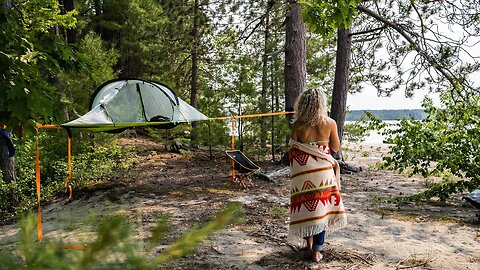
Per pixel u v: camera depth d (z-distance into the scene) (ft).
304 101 14.62
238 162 32.12
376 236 18.16
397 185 33.06
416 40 41.19
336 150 15.03
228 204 2.02
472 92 37.83
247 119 46.68
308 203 14.42
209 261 14.84
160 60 56.44
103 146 42.83
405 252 16.06
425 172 25.93
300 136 14.71
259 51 49.90
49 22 34.35
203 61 57.77
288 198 27.76
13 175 30.94
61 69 19.34
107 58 48.19
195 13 52.39
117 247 1.83
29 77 16.99
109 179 35.24
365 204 25.03
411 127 25.44
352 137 52.54
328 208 14.66
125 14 69.31
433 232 18.75
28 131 17.26
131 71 69.31
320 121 14.51
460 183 24.89
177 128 53.11
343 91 43.01
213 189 31.12
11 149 24.12
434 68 39.86
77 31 65.51
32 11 32.35
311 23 19.35
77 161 37.63
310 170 14.47
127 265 1.81
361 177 37.70
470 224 20.06
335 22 19.11
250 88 46.16
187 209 24.44
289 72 42.52
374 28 45.96
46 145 39.73
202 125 48.44
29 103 15.89
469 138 24.31
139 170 40.91
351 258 15.29
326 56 57.11
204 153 53.16
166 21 54.29
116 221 1.84
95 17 69.31
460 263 14.87
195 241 1.95
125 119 25.38
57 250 1.85
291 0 41.04
